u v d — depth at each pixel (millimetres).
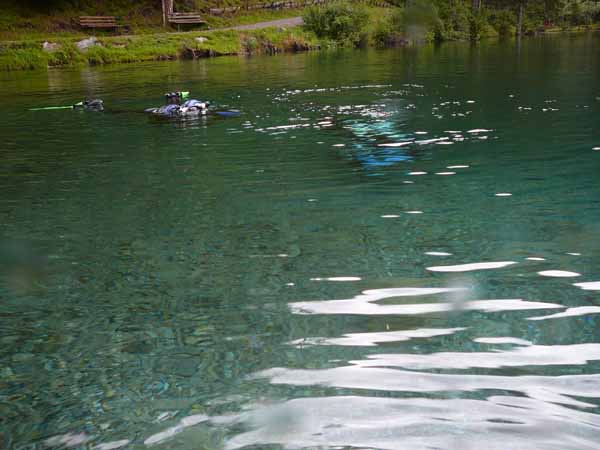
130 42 27391
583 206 4746
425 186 5578
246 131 8969
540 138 7734
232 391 2410
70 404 2396
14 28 29062
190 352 2770
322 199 5281
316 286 3449
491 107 10625
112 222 4871
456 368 2486
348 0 38688
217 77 17781
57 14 31047
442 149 7281
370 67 20203
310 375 2494
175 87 15297
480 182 5648
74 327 3102
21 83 18094
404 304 3152
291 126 9289
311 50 31750
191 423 2209
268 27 32188
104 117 10758
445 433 2051
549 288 3268
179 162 7039
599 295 3148
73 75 20234
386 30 34906
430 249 3955
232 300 3318
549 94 12078
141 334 2980
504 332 2793
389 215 4734
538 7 48938
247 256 3980
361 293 3318
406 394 2307
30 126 10086
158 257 4047
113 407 2352
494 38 40656
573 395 2244
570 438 1992
